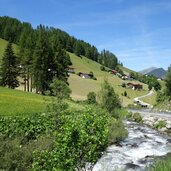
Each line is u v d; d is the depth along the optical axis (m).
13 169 21.05
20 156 22.27
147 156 34.75
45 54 94.12
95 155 16.30
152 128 61.09
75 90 156.62
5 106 48.94
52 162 15.40
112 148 38.22
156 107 127.06
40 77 92.75
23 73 101.12
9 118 35.00
